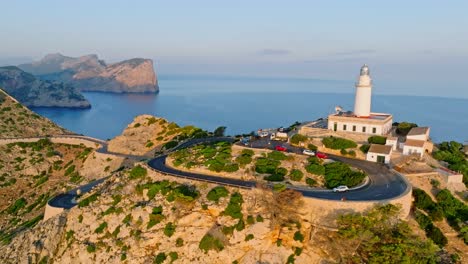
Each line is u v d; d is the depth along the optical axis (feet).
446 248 201.46
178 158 283.79
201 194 228.43
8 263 249.75
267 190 215.72
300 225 202.28
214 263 200.23
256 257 197.67
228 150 285.43
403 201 213.05
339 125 328.29
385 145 289.53
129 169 292.20
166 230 214.07
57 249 245.65
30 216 342.85
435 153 306.35
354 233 183.62
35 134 533.96
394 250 175.42
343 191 223.30
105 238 230.68
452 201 232.32
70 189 354.95
